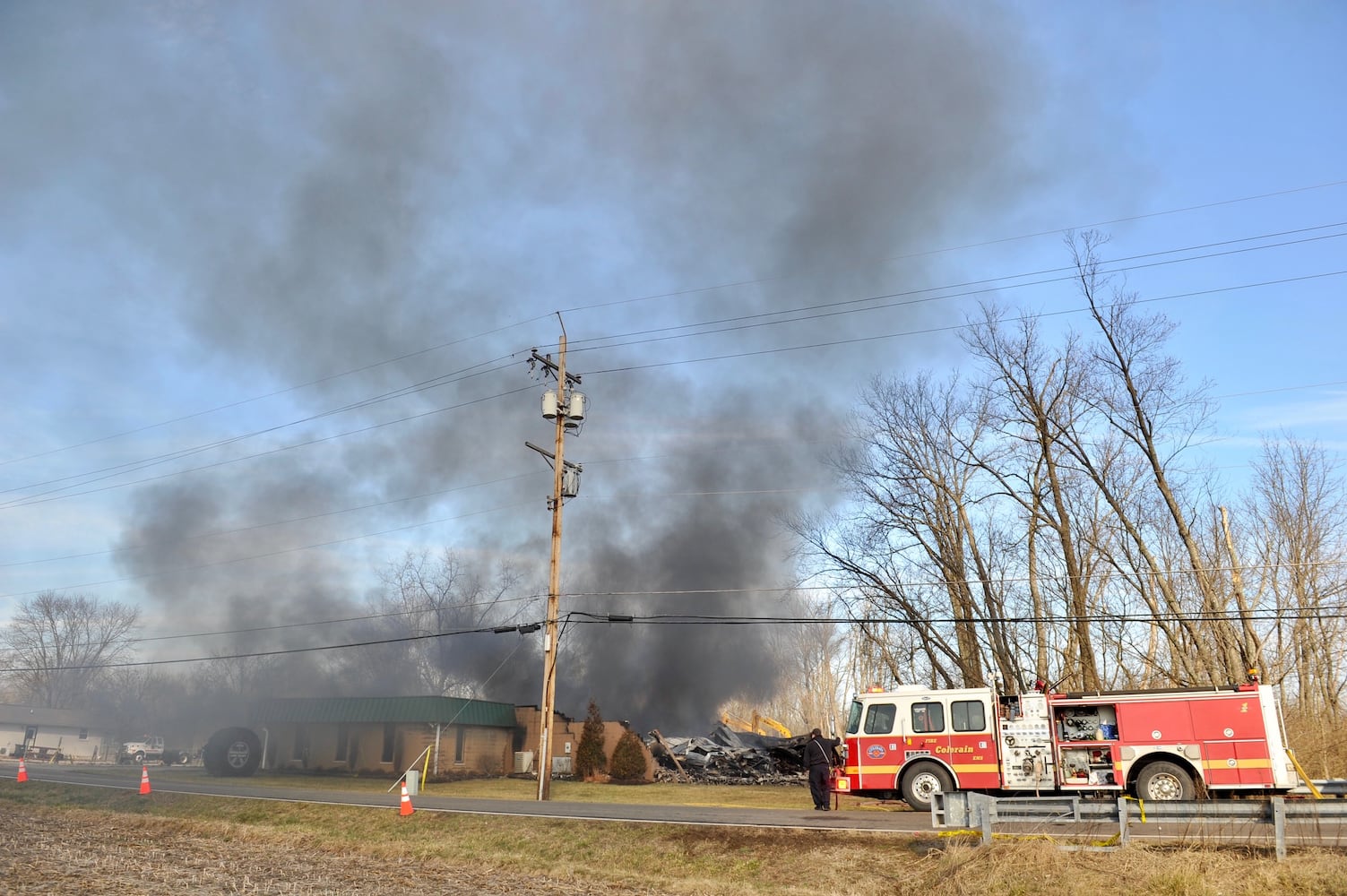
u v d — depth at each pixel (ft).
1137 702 59.00
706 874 48.62
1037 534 109.81
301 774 127.03
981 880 39.93
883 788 63.57
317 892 43.32
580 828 58.39
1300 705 120.78
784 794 90.89
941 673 111.75
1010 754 61.11
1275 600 121.60
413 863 54.03
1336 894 34.30
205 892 42.63
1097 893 36.73
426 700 123.13
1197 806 41.34
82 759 220.64
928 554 115.14
